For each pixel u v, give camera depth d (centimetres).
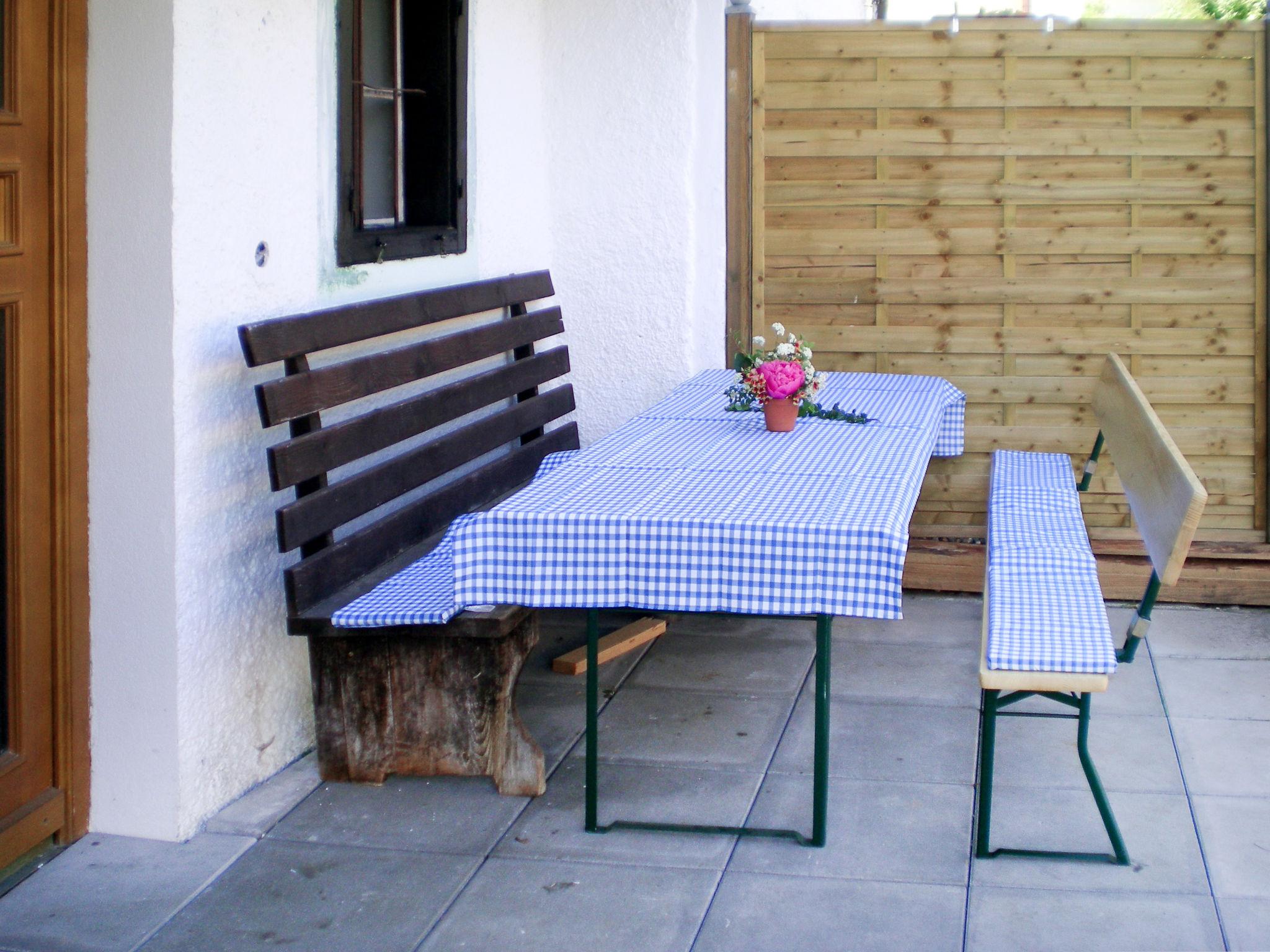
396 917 308
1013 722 428
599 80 571
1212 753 401
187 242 333
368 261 433
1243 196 550
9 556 319
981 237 570
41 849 340
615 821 354
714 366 597
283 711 393
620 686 465
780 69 573
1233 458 564
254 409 371
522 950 294
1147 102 551
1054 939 296
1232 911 308
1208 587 554
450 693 373
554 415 550
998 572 390
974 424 583
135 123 325
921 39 562
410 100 492
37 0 314
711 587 319
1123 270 562
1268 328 553
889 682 469
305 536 362
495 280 516
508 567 328
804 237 582
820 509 330
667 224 574
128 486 336
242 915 310
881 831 350
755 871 329
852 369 589
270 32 371
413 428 427
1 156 305
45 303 324
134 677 343
